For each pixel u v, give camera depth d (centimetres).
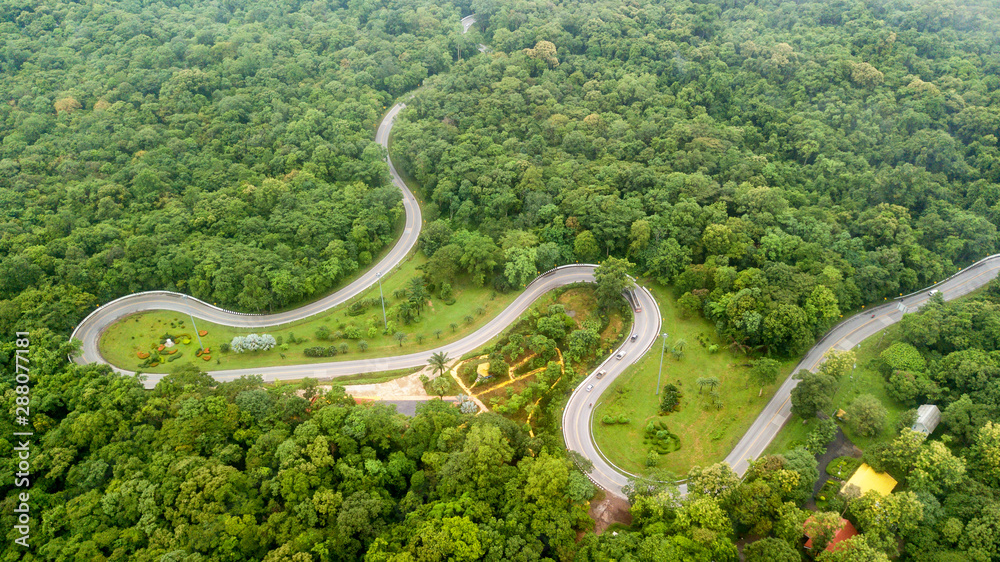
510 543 11112
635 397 15812
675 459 14262
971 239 19750
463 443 13225
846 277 18162
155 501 11769
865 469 13300
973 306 16912
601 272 18575
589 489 12194
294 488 11912
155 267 18688
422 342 17862
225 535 11075
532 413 15175
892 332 17488
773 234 18862
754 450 14425
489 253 19400
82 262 18038
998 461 12669
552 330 17188
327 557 10919
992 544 11219
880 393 15838
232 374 16588
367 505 11738
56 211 19650
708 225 19475
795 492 12450
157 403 13738
